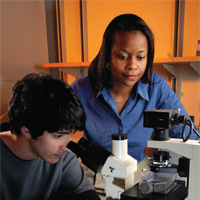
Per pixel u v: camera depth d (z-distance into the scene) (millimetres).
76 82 1230
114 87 1100
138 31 896
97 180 935
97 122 1157
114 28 933
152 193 694
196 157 661
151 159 751
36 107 563
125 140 732
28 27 2074
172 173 764
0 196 690
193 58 1610
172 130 1048
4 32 1842
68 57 2256
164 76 2035
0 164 672
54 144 598
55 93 577
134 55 908
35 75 630
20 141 655
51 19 2270
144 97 1104
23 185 712
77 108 598
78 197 744
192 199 689
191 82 1912
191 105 1944
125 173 700
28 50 2086
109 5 2102
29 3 2059
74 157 851
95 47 2203
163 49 1985
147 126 689
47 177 769
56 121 559
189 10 1837
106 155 719
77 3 2156
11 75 1914
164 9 1929
